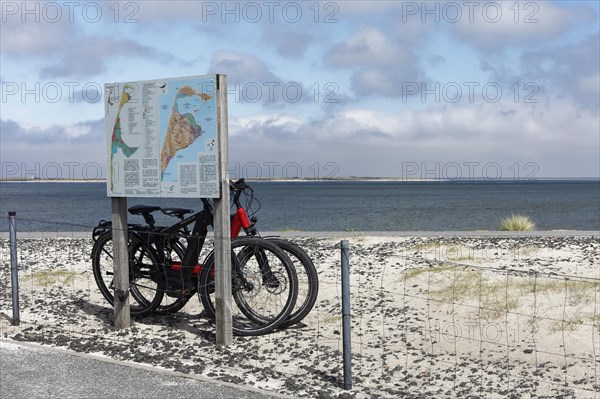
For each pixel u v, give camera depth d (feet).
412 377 20.95
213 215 24.63
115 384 19.24
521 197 330.54
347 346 19.49
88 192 460.14
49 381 19.53
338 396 18.85
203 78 23.67
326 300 30.99
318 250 44.37
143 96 25.26
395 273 35.58
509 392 19.53
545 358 22.59
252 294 26.91
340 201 265.95
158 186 25.21
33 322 27.94
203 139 23.90
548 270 34.91
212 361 22.30
